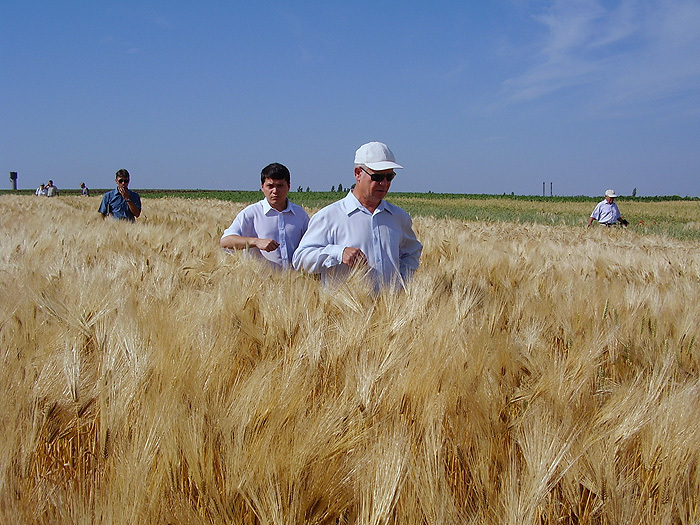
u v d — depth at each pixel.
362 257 3.67
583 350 2.50
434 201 62.25
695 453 1.82
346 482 1.70
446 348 2.33
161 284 3.53
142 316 2.71
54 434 1.91
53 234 6.92
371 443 1.83
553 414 2.01
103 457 1.80
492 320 3.04
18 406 1.87
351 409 2.02
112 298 2.97
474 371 2.26
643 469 1.89
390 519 1.59
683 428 1.89
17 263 4.45
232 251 4.70
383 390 2.08
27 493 1.64
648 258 6.40
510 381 2.34
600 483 1.75
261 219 4.93
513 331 2.91
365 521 1.54
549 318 3.22
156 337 2.42
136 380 2.03
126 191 10.18
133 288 3.49
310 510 1.63
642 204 60.59
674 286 4.52
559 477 1.70
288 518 1.53
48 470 1.86
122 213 10.38
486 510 1.68
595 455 1.80
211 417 1.84
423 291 3.24
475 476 1.80
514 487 1.66
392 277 3.65
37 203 27.47
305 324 2.70
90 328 2.66
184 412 1.84
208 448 1.72
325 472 1.72
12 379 2.03
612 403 2.08
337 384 2.28
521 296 3.68
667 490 1.77
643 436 1.93
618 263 6.05
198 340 2.38
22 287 3.12
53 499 1.56
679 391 2.12
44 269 4.09
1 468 1.60
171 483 1.70
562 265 5.72
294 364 2.24
